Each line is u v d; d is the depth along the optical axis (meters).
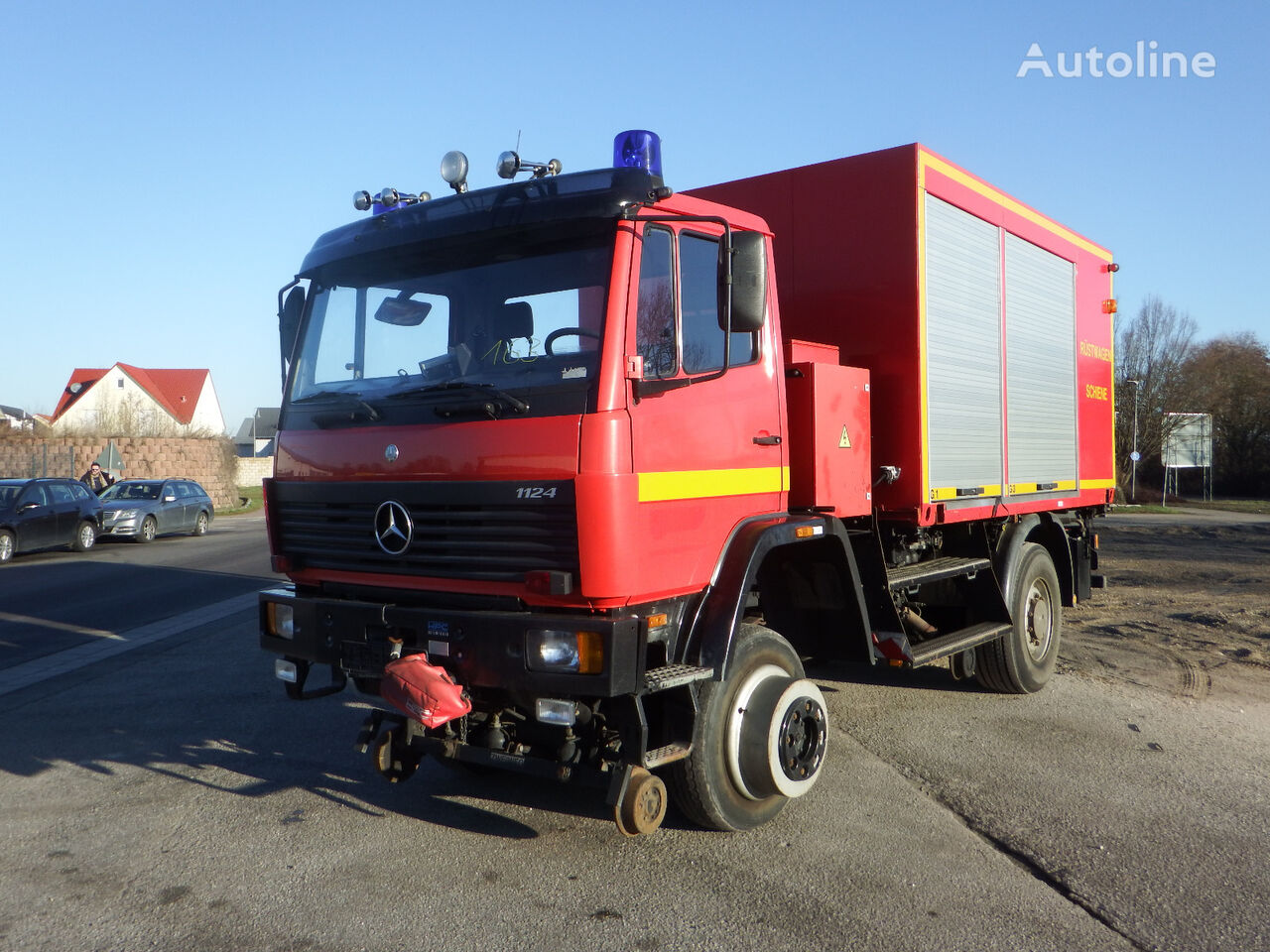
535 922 3.85
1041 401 7.70
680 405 4.32
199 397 74.06
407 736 4.82
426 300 4.63
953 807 5.10
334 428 4.76
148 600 13.27
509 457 4.09
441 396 4.36
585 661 3.91
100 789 5.50
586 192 4.21
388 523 4.45
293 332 5.16
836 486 5.29
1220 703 7.22
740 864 4.41
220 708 7.34
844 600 5.48
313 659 4.72
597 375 3.99
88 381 68.25
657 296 4.27
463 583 4.25
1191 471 51.81
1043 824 4.85
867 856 4.48
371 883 4.23
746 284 4.23
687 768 4.53
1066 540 8.05
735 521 4.65
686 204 4.46
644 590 4.07
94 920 3.89
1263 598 12.45
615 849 4.60
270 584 15.03
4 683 8.18
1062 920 3.84
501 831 4.85
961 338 6.41
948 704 7.23
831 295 6.17
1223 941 3.68
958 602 7.19
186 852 4.59
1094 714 6.92
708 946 3.65
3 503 18.66
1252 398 51.06
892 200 5.93
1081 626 10.45
